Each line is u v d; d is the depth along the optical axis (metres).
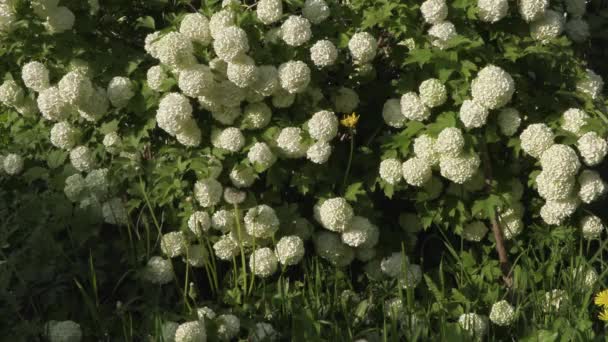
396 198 3.39
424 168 3.17
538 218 3.36
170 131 3.12
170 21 3.27
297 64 3.12
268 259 3.16
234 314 3.12
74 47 3.24
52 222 3.19
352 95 3.28
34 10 3.19
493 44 3.31
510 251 3.30
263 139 3.18
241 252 3.14
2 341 2.99
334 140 3.33
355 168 3.30
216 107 3.15
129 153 3.23
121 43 3.31
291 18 3.15
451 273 3.30
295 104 3.21
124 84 3.19
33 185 3.38
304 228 3.23
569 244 3.26
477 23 3.28
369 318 3.16
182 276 3.26
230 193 3.16
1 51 3.25
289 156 3.18
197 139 3.17
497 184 3.26
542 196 3.20
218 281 3.29
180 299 3.21
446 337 2.99
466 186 3.25
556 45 3.30
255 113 3.16
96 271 3.15
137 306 3.14
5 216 3.28
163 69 3.16
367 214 3.25
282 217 3.22
